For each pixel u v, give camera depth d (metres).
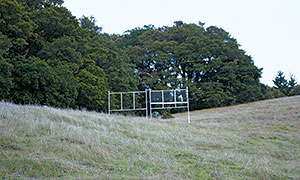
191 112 37.22
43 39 25.53
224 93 41.34
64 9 27.55
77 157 7.33
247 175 7.07
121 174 6.41
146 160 7.75
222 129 17.52
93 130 11.70
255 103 36.47
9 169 6.03
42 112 13.85
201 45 43.88
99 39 36.81
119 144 9.62
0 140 7.88
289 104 29.75
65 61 24.31
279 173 7.25
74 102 24.59
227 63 43.84
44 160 6.68
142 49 45.09
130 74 39.47
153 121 18.17
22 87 20.59
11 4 20.28
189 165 7.73
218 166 7.82
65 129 10.70
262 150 11.62
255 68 47.09
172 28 48.94
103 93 28.19
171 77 44.19
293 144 13.80
